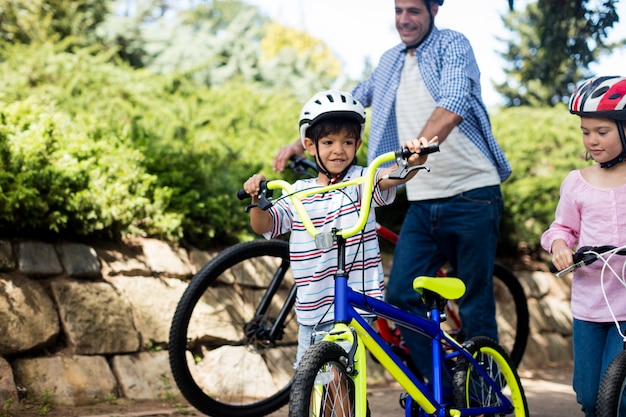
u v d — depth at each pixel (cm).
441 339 339
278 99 880
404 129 430
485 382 358
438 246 430
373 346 296
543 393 571
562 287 806
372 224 321
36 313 448
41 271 466
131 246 530
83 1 1048
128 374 467
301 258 317
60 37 1006
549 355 742
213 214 575
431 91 410
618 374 297
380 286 319
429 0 409
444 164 414
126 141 579
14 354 432
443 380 369
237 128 775
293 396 252
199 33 1267
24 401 415
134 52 1132
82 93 773
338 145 317
